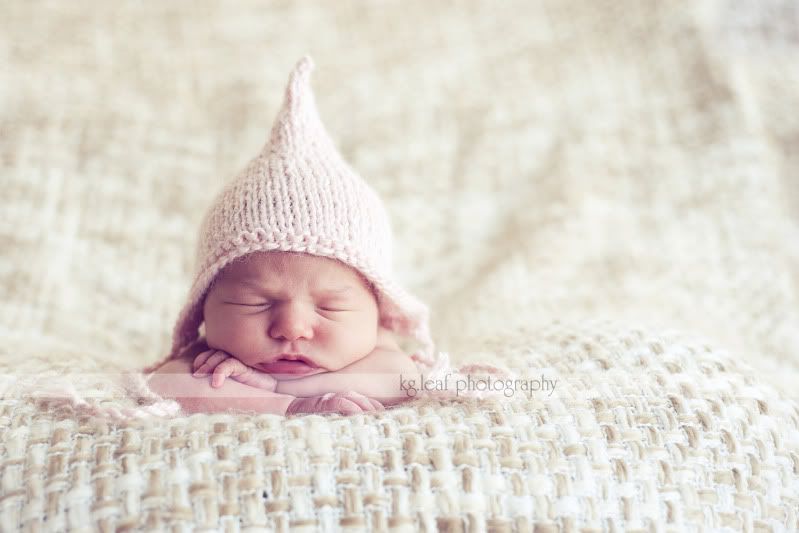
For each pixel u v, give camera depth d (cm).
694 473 111
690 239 213
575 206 220
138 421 108
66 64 232
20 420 110
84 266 189
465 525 99
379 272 127
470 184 229
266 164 129
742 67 268
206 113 237
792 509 115
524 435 110
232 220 123
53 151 208
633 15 265
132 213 205
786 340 184
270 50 255
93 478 99
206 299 129
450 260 212
